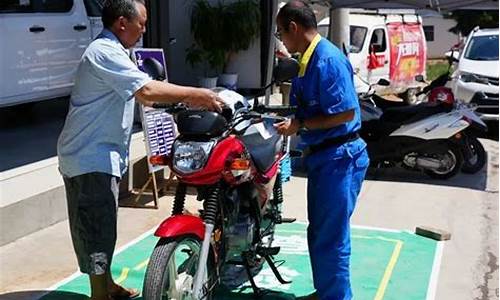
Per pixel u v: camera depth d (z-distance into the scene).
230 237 3.67
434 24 32.41
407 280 4.61
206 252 3.33
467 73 10.75
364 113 7.75
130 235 5.52
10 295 4.28
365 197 6.97
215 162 3.33
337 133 3.64
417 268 4.85
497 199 6.95
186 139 3.39
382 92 14.27
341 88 3.54
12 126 8.37
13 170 6.18
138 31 3.63
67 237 5.38
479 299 4.36
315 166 3.70
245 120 3.65
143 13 3.63
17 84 7.46
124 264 4.82
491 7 8.28
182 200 3.51
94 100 3.61
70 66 8.29
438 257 5.09
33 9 7.73
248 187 3.73
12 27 7.37
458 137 7.53
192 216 3.43
